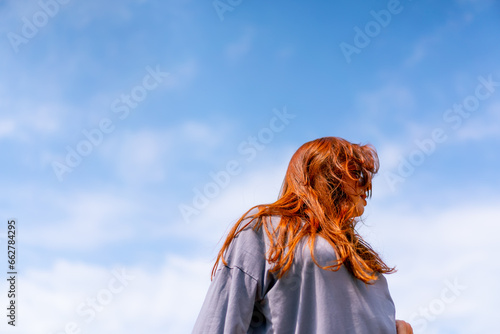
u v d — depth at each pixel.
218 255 1.18
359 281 1.15
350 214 1.23
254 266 1.13
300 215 1.20
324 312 1.08
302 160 1.30
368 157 1.34
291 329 1.09
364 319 1.10
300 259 1.12
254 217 1.19
